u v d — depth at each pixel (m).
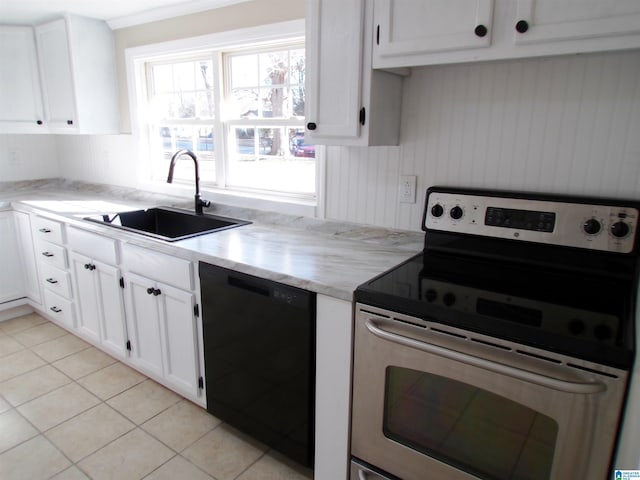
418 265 1.69
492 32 1.35
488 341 1.19
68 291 2.84
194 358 2.10
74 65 2.97
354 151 2.08
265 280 1.69
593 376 1.05
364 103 1.68
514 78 1.62
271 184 2.67
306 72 1.81
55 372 2.58
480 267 1.64
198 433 2.09
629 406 0.98
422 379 1.35
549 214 1.53
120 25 3.03
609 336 1.07
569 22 1.22
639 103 1.42
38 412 2.22
